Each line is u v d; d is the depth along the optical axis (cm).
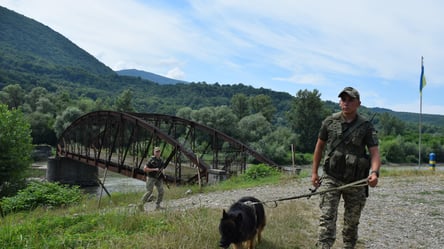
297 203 1108
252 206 578
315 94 9044
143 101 18700
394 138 8644
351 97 482
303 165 6775
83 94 18375
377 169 461
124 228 727
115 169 3088
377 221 905
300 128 9094
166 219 763
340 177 495
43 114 8994
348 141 488
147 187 1120
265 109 11431
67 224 766
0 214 1374
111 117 3384
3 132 3055
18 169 3077
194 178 2144
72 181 4738
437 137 9256
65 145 4853
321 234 488
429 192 1366
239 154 2883
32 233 668
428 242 726
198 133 6969
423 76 2289
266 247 616
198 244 585
